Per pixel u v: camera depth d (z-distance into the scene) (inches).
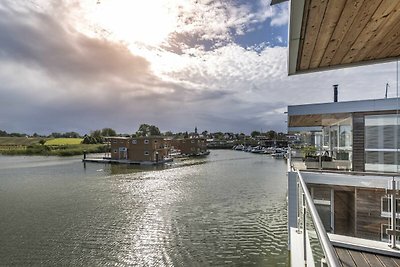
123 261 306.0
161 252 328.2
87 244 353.1
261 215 473.7
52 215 483.5
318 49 103.3
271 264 294.8
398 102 247.1
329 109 279.4
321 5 70.7
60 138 3324.3
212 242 356.2
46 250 334.0
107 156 1850.4
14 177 967.6
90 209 523.5
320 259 44.5
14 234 388.8
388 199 187.0
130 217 469.7
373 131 259.9
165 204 559.8
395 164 245.0
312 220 54.2
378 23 82.4
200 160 1686.8
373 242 125.3
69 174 1042.1
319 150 312.2
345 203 210.5
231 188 730.2
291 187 218.1
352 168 265.6
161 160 1558.8
